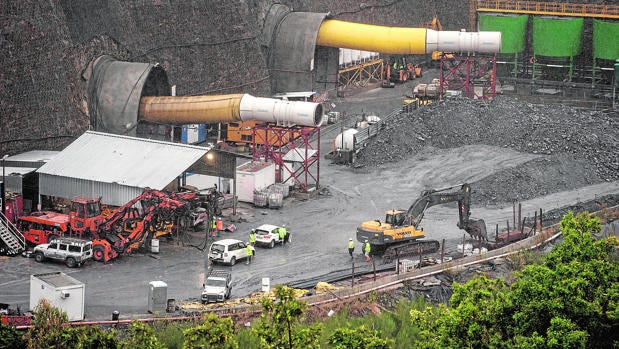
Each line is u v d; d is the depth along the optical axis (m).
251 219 185.00
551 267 126.69
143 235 163.50
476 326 112.62
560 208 196.38
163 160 175.50
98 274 155.25
